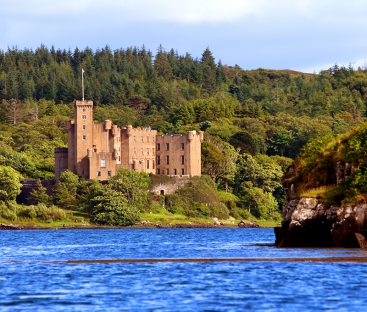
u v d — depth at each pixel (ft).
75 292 580.71
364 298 540.93
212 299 544.21
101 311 507.30
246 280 624.18
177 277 649.61
